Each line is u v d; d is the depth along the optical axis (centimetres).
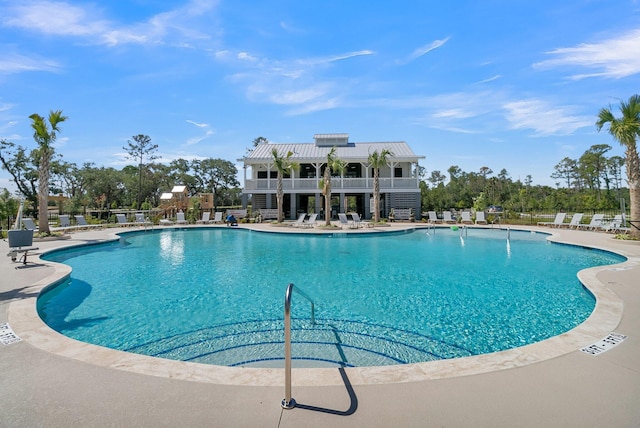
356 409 227
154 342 455
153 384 262
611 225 1641
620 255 971
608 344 335
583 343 337
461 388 254
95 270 910
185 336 475
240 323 526
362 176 2925
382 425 209
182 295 677
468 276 824
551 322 519
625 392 247
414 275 839
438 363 297
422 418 216
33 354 318
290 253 1187
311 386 257
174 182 5491
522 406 229
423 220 2508
